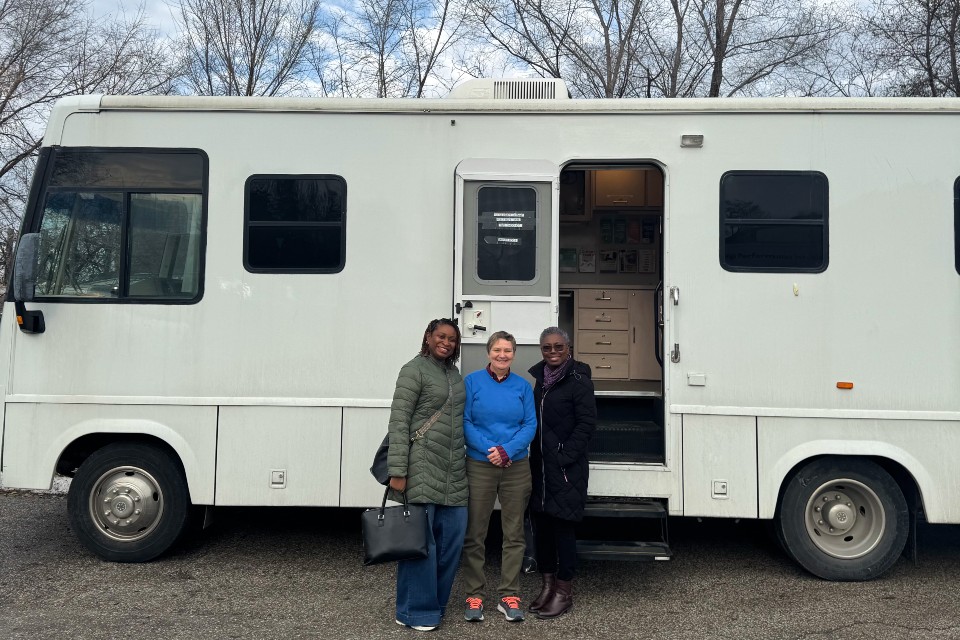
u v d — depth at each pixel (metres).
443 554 3.59
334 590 4.11
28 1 13.56
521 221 4.29
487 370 3.77
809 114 4.23
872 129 4.20
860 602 3.97
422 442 3.49
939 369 4.10
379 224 4.33
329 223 4.33
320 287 4.31
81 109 4.40
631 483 4.18
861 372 4.12
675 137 4.27
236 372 4.30
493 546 4.85
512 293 4.27
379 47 15.21
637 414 5.32
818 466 4.19
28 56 13.51
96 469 4.36
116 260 4.35
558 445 3.71
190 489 4.29
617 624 3.69
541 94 4.65
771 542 5.02
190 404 4.29
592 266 6.18
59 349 4.32
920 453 4.08
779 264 4.20
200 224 4.35
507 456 3.59
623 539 4.45
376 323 4.30
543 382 3.81
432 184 4.33
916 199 4.16
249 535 5.05
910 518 4.21
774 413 4.14
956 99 4.16
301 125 4.37
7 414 4.30
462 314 4.27
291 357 4.30
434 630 3.59
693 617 3.78
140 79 14.20
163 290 4.34
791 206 4.21
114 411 4.30
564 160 4.31
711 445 4.16
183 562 4.51
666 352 4.20
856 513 4.25
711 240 4.22
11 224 13.26
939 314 4.12
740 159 4.24
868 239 4.16
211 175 4.36
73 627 3.57
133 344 4.31
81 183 4.39
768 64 13.94
